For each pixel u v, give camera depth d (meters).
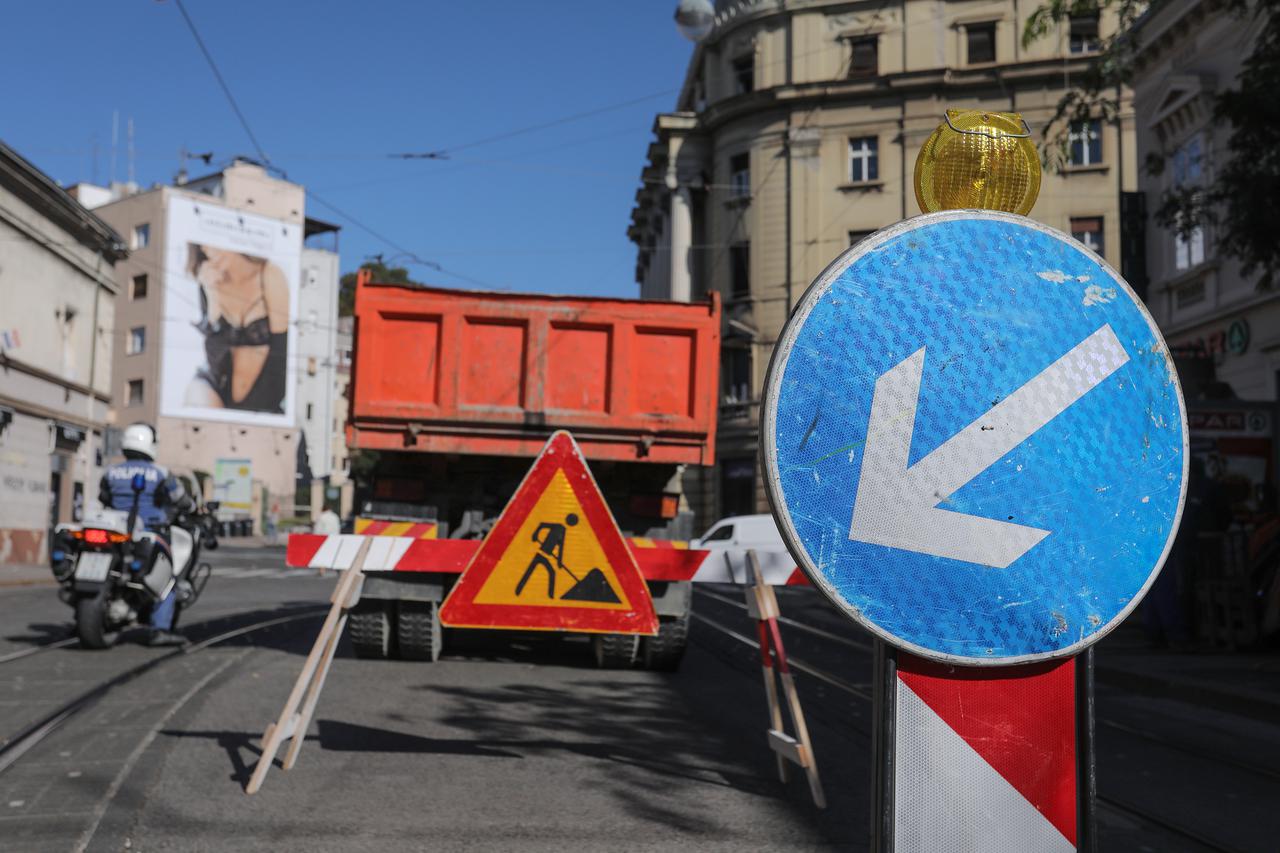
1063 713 2.08
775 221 38.75
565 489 5.04
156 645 9.59
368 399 9.17
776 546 24.83
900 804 2.02
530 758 5.71
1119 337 2.12
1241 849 4.39
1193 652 11.38
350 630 9.15
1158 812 4.96
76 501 32.53
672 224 41.56
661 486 9.66
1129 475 2.10
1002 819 2.04
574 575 5.03
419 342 9.26
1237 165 12.16
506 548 5.01
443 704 7.25
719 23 40.41
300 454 70.00
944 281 2.07
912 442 2.03
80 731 5.95
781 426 2.00
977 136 2.43
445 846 4.12
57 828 4.18
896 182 37.44
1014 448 2.06
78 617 8.99
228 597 16.92
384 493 9.42
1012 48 36.47
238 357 64.50
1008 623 2.03
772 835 4.36
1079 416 2.09
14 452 28.28
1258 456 13.20
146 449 9.56
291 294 67.19
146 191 62.53
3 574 22.83
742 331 38.91
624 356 9.29
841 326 2.03
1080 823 2.06
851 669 9.76
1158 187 22.28
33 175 28.36
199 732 6.01
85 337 32.94
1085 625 2.06
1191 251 20.92
